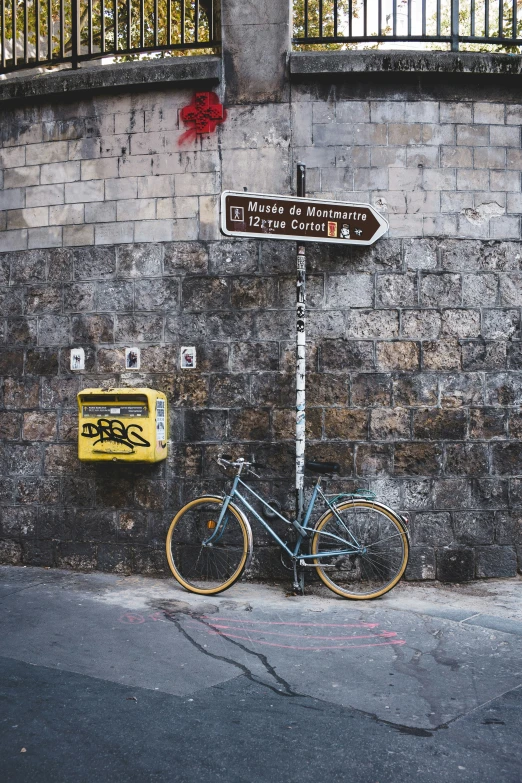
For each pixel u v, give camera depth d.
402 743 3.14
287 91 5.99
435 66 5.88
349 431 5.89
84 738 3.17
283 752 3.06
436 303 5.93
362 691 3.70
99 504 6.17
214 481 5.99
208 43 6.28
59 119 6.36
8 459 6.41
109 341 6.22
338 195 5.95
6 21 8.05
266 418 5.95
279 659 4.15
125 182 6.21
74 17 6.58
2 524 6.40
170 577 5.97
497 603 5.24
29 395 6.39
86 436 5.83
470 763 2.98
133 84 6.10
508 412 5.94
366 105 5.96
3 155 6.52
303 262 5.64
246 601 5.29
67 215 6.33
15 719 3.35
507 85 6.01
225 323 6.03
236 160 6.04
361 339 5.92
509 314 5.96
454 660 4.13
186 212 6.10
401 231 5.93
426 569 5.84
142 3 6.42
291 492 5.89
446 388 5.91
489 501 5.90
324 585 5.71
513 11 6.18
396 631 4.62
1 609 5.04
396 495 5.87
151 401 5.71
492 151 5.99
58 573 6.07
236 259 6.02
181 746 3.11
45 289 6.38
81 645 4.35
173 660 4.12
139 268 6.18
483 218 5.97
